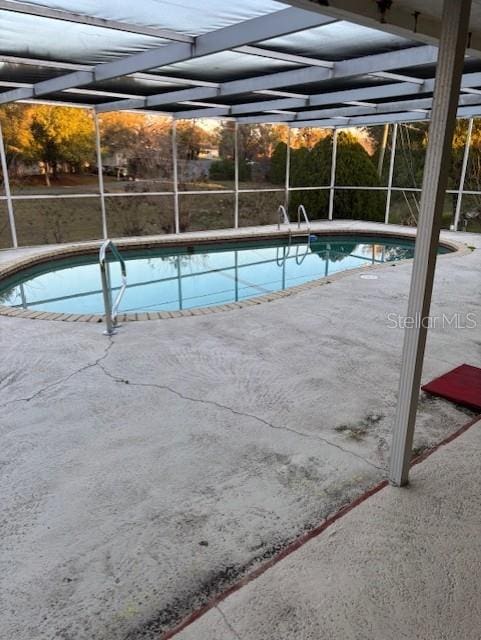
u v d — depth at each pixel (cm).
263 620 155
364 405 302
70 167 1086
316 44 462
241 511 209
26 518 206
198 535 195
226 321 467
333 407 300
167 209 1214
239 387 327
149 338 421
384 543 186
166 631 155
